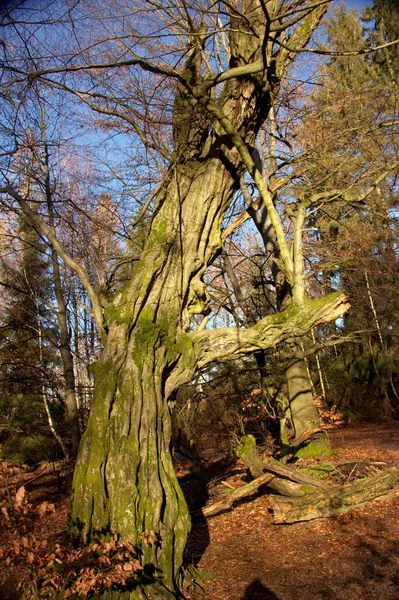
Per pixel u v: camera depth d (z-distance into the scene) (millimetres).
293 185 13008
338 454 13227
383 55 20234
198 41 6891
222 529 8992
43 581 4539
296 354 13016
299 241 6895
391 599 5566
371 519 8086
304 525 8391
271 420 13867
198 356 6477
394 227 16094
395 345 26625
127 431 5617
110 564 4703
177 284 6367
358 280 18062
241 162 7012
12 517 4035
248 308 14398
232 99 6832
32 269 15719
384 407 25484
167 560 5414
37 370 13719
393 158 12367
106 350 5871
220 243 7035
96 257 10758
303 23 7863
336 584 6156
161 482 5730
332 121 12469
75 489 5453
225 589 6285
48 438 17000
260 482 9430
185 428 11750
